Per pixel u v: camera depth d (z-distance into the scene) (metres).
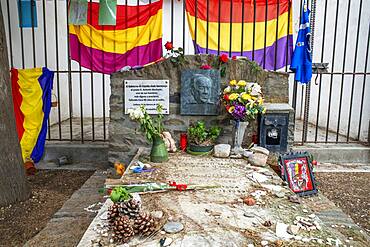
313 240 1.90
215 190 2.64
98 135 6.23
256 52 5.25
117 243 1.84
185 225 2.05
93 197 3.87
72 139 5.41
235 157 3.57
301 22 5.00
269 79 4.21
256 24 5.20
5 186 3.66
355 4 6.21
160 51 5.24
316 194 3.71
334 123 6.87
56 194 4.04
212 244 1.83
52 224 3.25
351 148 5.21
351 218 3.38
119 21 5.17
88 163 5.12
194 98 4.13
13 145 3.71
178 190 2.63
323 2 7.30
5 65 3.65
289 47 5.23
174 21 7.29
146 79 4.23
